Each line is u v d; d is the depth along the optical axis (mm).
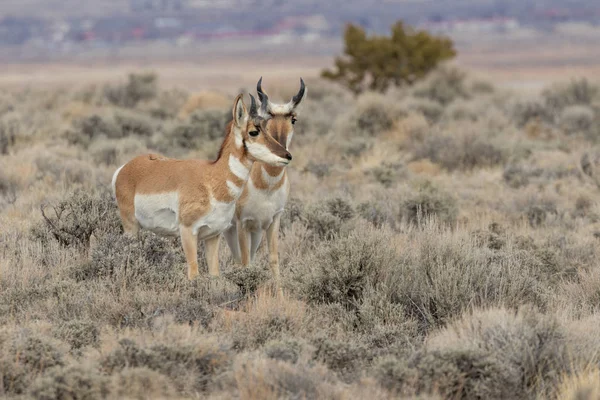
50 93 136375
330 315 33125
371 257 35312
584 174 67312
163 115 114750
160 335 27328
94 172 61938
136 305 31781
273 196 38281
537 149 83625
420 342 30000
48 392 23672
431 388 25531
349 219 48312
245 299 33938
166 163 36625
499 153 78188
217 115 89250
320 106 125438
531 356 26703
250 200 37938
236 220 38625
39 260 37719
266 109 37688
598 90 120125
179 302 32250
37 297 32812
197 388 25469
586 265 41188
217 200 34969
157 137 84938
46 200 51688
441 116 105125
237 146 34812
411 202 51781
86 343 28531
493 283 34375
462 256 35969
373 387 25234
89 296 32438
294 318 31031
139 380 24578
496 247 43344
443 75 142750
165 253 37094
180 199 35188
